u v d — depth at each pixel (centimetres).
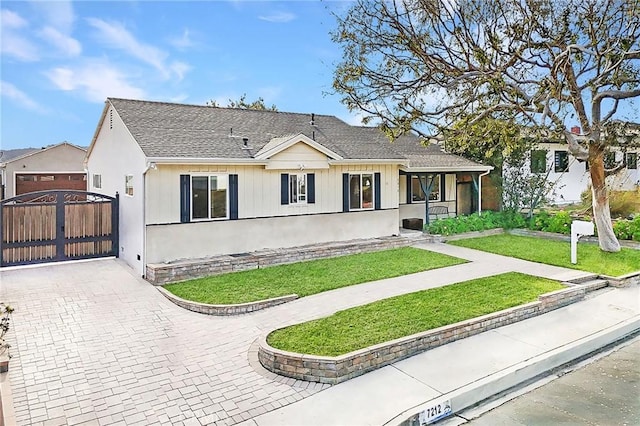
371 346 734
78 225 1417
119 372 705
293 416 584
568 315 986
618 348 862
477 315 900
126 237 1402
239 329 885
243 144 1470
